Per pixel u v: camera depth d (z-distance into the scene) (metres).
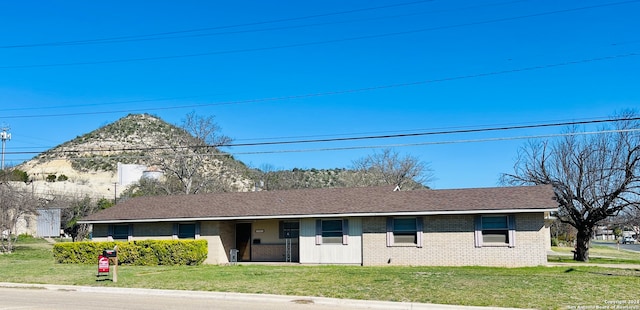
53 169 106.19
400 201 28.22
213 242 30.72
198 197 34.41
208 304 15.63
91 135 118.38
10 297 17.48
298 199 31.16
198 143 52.22
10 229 41.50
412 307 14.56
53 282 21.11
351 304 15.27
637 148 29.14
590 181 30.50
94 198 74.38
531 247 25.44
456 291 16.50
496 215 26.19
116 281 20.55
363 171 61.19
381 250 27.59
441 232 26.80
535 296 15.41
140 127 118.81
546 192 26.89
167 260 29.00
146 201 35.03
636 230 46.50
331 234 28.83
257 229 32.19
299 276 21.36
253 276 21.66
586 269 23.52
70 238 63.12
